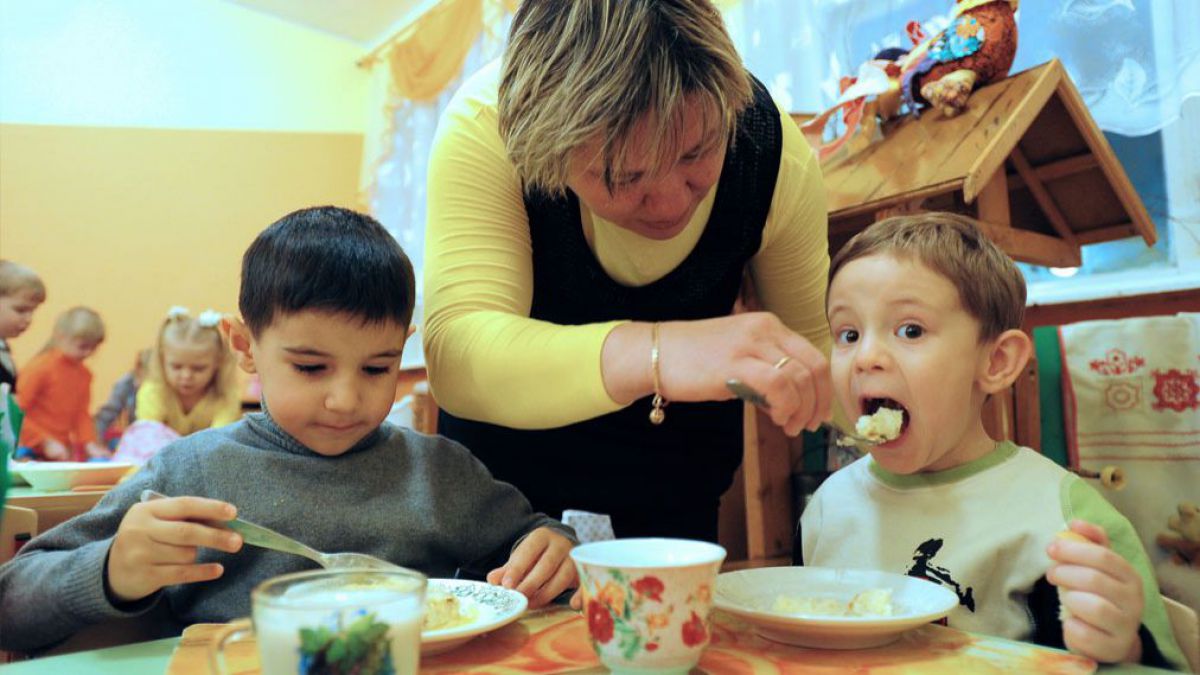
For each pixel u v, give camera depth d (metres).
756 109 1.05
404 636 0.47
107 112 4.20
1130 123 1.66
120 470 1.47
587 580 0.58
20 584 0.80
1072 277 1.73
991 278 0.90
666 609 0.55
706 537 1.30
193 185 4.36
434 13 4.00
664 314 1.12
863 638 0.64
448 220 1.02
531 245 1.08
